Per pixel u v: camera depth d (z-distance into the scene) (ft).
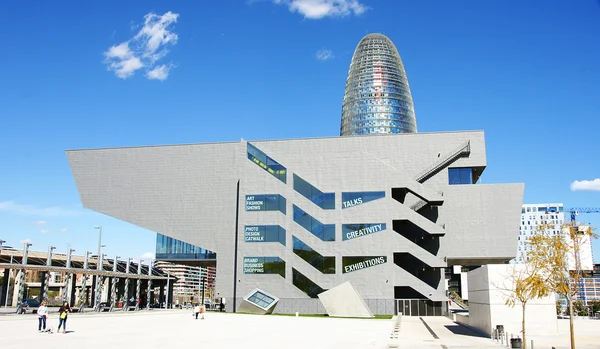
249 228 300.61
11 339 116.37
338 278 283.79
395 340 132.46
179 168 326.85
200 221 318.04
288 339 128.36
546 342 123.44
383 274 279.28
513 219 290.56
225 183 319.68
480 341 130.31
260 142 310.45
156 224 322.55
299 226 294.46
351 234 287.28
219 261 310.04
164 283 367.66
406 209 284.82
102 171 334.65
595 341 127.54
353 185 293.02
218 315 237.86
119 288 369.91
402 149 304.30
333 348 110.11
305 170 301.02
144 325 170.50
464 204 295.69
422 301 276.62
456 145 301.43
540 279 109.29
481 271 152.05
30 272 481.87
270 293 290.35
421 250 277.85
